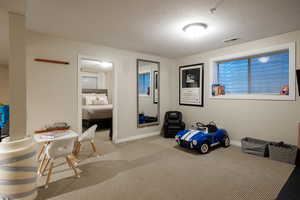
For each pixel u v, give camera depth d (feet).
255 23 7.50
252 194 5.70
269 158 8.82
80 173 7.22
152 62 13.88
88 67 19.42
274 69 9.70
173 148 10.67
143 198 5.51
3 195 4.83
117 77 11.88
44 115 8.93
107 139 12.85
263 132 9.74
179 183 6.44
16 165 4.86
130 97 12.67
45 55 8.91
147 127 13.85
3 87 11.64
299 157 8.07
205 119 12.86
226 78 12.05
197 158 8.94
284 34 8.76
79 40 9.95
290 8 6.14
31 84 8.54
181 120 13.69
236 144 11.00
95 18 7.06
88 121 16.22
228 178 6.80
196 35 8.99
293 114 8.60
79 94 10.11
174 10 6.35
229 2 5.75
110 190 5.96
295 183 6.34
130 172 7.34
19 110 6.01
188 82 14.11
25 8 5.72
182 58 14.65
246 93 10.94
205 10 6.33
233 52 10.93
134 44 10.78
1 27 6.94
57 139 6.54
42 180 6.60
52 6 6.05
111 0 5.66
